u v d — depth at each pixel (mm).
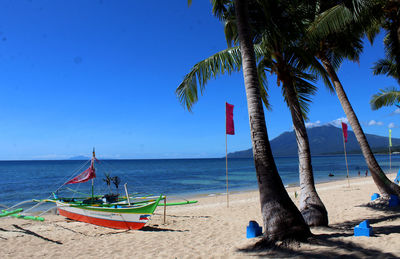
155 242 7324
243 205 14234
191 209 13469
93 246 7219
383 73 13180
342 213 9539
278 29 6867
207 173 53656
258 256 4746
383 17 9305
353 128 10203
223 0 7922
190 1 7781
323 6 8867
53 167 85250
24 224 10633
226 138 12578
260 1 6648
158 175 48344
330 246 4801
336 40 9375
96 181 37594
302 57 7500
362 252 4418
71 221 11062
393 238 5156
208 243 6770
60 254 6551
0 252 6789
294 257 4426
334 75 9914
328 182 29125
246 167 78562
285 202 5164
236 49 7711
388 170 43281
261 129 5363
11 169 71625
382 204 9531
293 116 7191
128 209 9234
